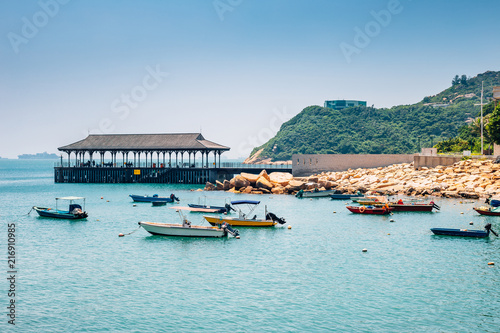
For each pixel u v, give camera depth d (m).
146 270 53.41
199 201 109.81
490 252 60.72
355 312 41.31
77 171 178.00
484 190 108.75
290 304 43.06
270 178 141.38
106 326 38.44
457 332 37.66
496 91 138.75
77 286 47.78
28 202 120.19
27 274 51.72
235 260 57.66
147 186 159.75
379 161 155.25
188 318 40.00
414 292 46.06
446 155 142.50
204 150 168.25
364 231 75.19
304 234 73.12
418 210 93.69
